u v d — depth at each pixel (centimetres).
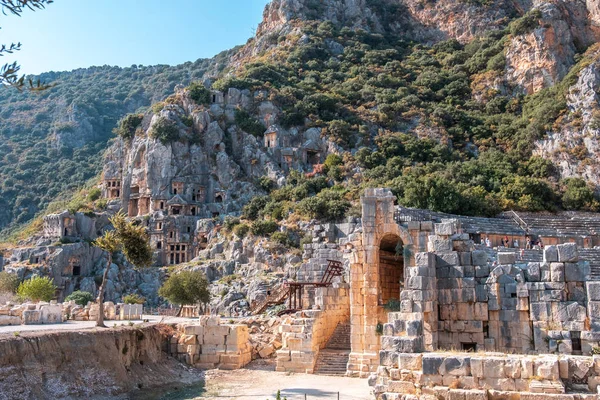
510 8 18088
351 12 19288
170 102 13938
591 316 2620
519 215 8431
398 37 18712
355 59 16475
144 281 10762
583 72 11850
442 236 3095
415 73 15688
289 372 3919
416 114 13062
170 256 11694
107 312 4894
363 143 12081
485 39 16125
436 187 8531
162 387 3409
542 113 11756
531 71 13838
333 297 4497
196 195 12688
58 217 11688
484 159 11075
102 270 11094
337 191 10269
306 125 12850
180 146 12938
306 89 14262
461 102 13988
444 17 18600
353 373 3778
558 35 13925
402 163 11062
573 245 2741
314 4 19175
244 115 13338
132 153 13612
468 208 8531
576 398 1881
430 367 2086
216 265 9888
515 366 1992
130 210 13100
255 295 8069
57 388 2731
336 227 8762
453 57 16112
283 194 11112
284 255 9200
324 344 4259
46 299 6594
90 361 3064
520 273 2844
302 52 16288
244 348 4228
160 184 12662
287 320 4109
